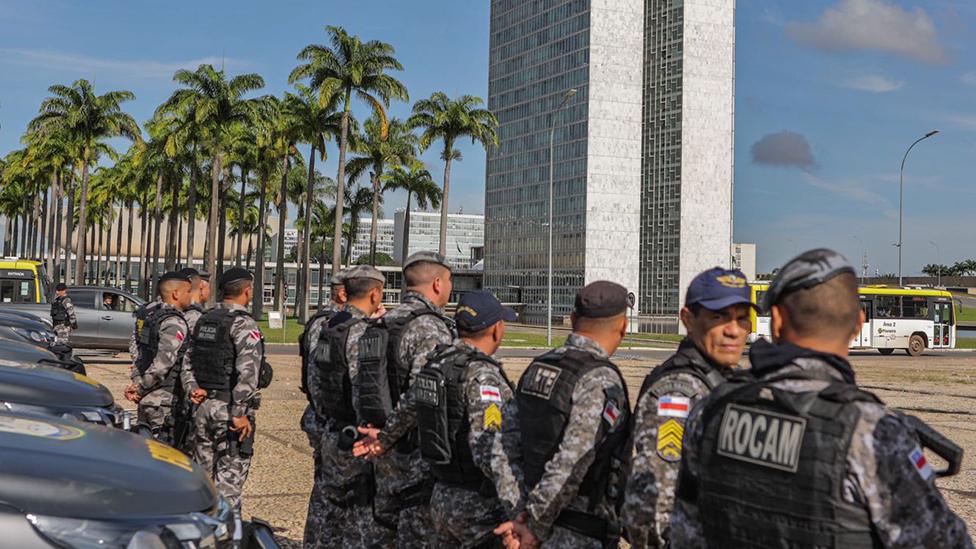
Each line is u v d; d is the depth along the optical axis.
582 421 3.29
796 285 2.37
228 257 141.75
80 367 8.23
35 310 21.69
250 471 8.87
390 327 4.82
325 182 71.00
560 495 3.25
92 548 3.26
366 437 4.73
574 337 3.54
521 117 100.88
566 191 92.88
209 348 6.36
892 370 28.62
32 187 88.94
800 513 2.13
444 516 4.04
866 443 2.10
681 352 3.11
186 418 6.56
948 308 40.91
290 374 19.92
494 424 3.87
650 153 101.12
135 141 62.53
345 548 5.38
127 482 3.61
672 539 2.53
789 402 2.21
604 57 90.81
